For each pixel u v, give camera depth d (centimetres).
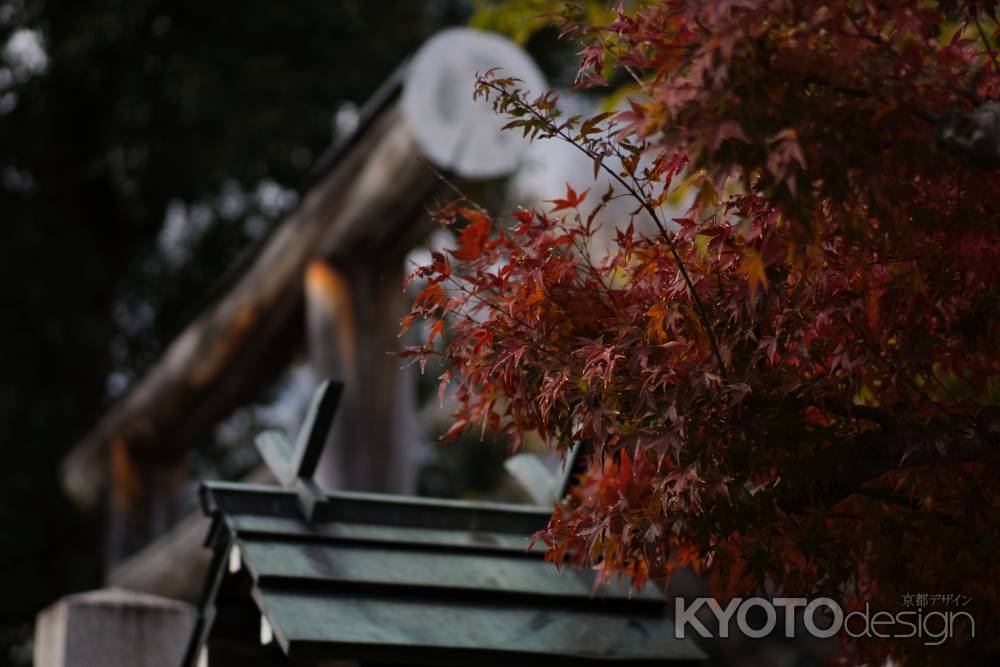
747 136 164
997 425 196
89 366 974
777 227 183
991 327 201
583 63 194
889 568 208
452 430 224
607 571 216
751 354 197
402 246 494
